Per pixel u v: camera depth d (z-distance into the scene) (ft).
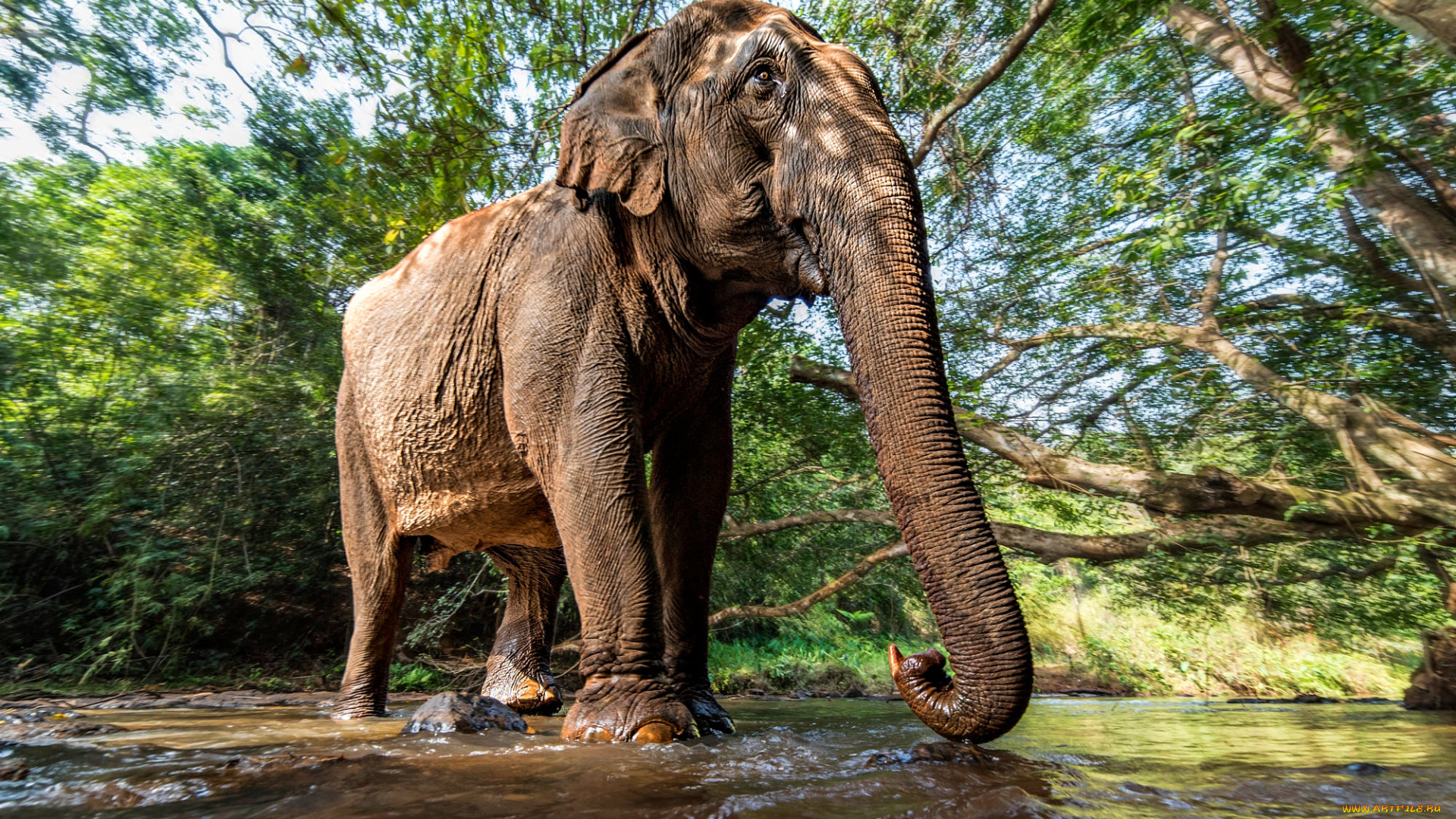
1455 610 19.89
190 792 5.58
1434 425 20.17
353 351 13.60
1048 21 23.12
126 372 31.17
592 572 9.63
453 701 10.21
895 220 8.27
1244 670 35.76
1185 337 21.34
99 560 27.89
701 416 12.15
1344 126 14.12
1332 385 20.45
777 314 25.75
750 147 9.70
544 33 21.38
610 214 10.67
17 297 31.60
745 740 9.37
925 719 7.14
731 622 31.30
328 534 30.32
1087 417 24.91
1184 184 18.02
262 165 40.81
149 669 26.99
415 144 18.45
